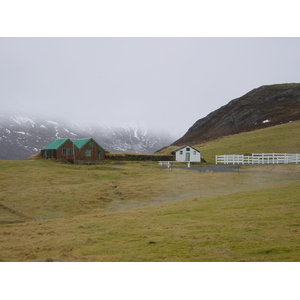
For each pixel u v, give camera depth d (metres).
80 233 17.53
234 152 92.31
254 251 12.45
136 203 29.64
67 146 74.88
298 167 49.75
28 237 17.20
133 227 18.12
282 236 14.06
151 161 77.88
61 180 42.47
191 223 17.94
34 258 13.22
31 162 60.72
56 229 19.12
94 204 29.19
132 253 13.21
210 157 87.62
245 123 175.12
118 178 43.09
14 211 27.02
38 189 35.91
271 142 95.69
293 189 27.59
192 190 34.06
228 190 33.56
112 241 15.20
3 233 18.58
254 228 15.67
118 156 80.12
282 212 18.94
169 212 22.09
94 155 78.81
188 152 78.00
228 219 18.20
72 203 29.36
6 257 13.45
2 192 34.06
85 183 39.62
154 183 37.94
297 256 11.68
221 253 12.52
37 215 26.12
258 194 26.50
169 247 13.68
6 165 54.12
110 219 21.41
